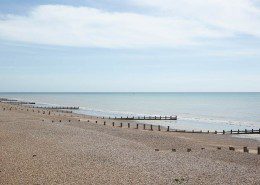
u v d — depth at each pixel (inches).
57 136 1480.1
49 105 5831.7
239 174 947.3
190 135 1990.7
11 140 1315.2
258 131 2208.4
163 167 992.2
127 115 3991.1
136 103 7834.6
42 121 2076.8
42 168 912.3
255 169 1027.9
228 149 1413.6
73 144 1299.2
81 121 2378.2
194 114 4399.6
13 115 2388.0
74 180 816.3
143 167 980.6
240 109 5575.8
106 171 914.7
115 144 1363.2
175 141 1609.3
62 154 1103.6
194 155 1234.6
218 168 1011.9
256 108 5836.6
